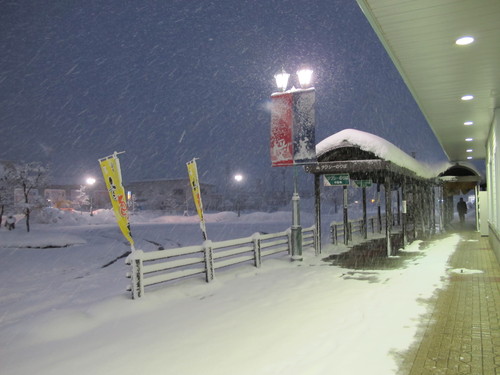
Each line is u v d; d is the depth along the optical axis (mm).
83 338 5980
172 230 33656
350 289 8664
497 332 5637
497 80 9297
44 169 34438
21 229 32531
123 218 8016
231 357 4988
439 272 10344
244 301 7969
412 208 20656
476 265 11352
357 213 59375
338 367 4516
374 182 22078
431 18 6234
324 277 10227
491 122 13953
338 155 14555
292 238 12992
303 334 5762
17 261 17141
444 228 25047
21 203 31984
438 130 15547
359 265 12031
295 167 13047
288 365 4656
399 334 5594
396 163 14211
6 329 6473
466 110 12211
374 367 4480
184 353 5199
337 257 13906
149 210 71312
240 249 11070
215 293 8805
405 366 4488
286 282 9750
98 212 56156
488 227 18438
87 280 12680
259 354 5047
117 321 6805
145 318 6949
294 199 12992
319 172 14062
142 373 4629
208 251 9680
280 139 12719
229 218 50531
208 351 5230
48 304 9539
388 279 9680
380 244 17922
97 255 19016
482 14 6141
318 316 6664
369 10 5996
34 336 5969
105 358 5133
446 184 26406
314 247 14711
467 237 19859
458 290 8281
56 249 21328
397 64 8250
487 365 4488
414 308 6941
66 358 5191
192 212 68438
